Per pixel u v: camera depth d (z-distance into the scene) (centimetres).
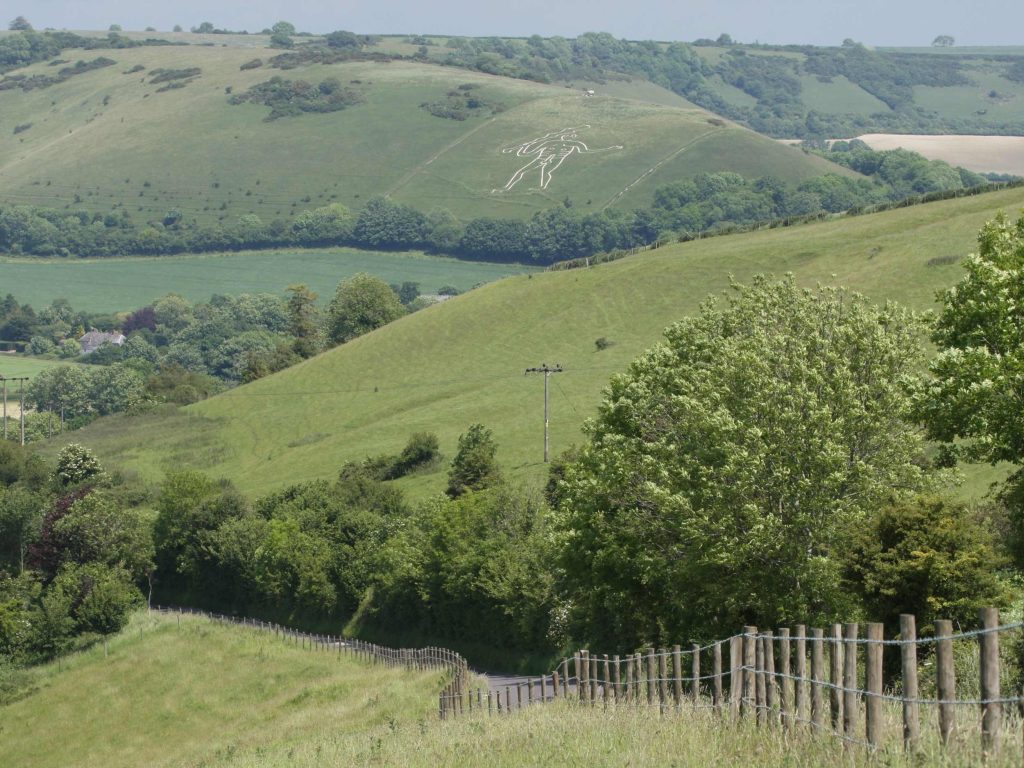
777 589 7950
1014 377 6750
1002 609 6450
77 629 19238
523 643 13900
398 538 17562
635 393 10062
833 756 2827
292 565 19062
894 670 6269
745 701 3747
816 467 7956
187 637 18375
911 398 7256
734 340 9662
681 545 8994
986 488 12344
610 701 5019
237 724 13400
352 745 5681
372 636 17662
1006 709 2769
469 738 4706
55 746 14812
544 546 13138
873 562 6769
